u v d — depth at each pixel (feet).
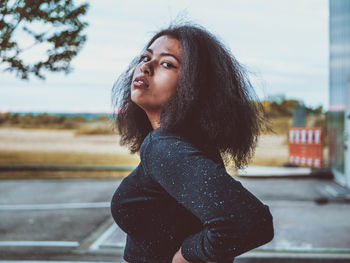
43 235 14.57
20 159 29.76
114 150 32.32
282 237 13.93
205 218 2.35
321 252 12.36
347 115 23.63
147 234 2.97
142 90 3.02
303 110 29.09
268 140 35.01
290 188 23.41
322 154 26.32
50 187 24.50
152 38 3.57
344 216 16.80
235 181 2.45
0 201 20.51
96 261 12.02
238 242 2.30
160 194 2.86
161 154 2.62
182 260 2.69
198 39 3.02
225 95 2.98
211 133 2.92
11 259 12.04
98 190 23.49
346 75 24.23
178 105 2.82
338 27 25.46
